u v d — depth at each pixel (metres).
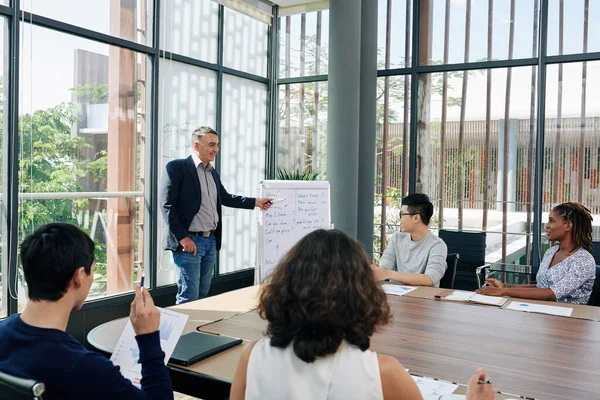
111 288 4.61
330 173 5.41
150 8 4.82
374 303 1.14
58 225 1.40
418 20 5.66
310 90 6.20
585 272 2.92
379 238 5.98
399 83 5.80
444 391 1.56
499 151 5.41
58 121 4.13
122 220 4.69
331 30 5.33
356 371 1.11
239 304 2.66
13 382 1.09
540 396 1.55
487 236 5.49
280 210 4.51
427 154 5.73
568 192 5.15
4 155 3.77
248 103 6.04
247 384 1.17
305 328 1.11
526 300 2.82
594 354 1.93
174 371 1.72
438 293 2.96
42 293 1.34
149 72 4.86
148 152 4.89
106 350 1.88
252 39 6.04
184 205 4.20
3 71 3.77
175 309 2.54
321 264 1.12
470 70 5.50
